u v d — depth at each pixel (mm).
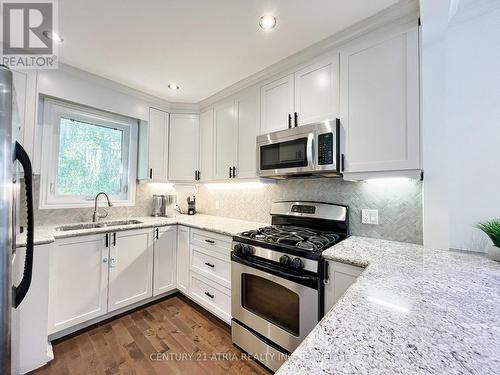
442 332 541
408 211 1566
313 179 2061
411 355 458
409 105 1359
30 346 1477
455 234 1418
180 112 2961
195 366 1567
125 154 2799
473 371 413
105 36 1663
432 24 1271
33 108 1807
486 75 1347
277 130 2027
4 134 824
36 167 2102
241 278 1730
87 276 1928
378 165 1456
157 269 2416
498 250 1130
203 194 3260
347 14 1439
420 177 1373
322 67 1738
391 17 1407
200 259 2266
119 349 1720
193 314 2225
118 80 2336
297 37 1659
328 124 1605
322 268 1305
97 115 2529
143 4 1364
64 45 1765
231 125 2510
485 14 1343
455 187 1423
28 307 1476
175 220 2615
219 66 2051
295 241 1506
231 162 2496
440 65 1365
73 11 1416
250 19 1491
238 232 1918
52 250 1688
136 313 2229
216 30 1596
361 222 1764
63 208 2281
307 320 1330
